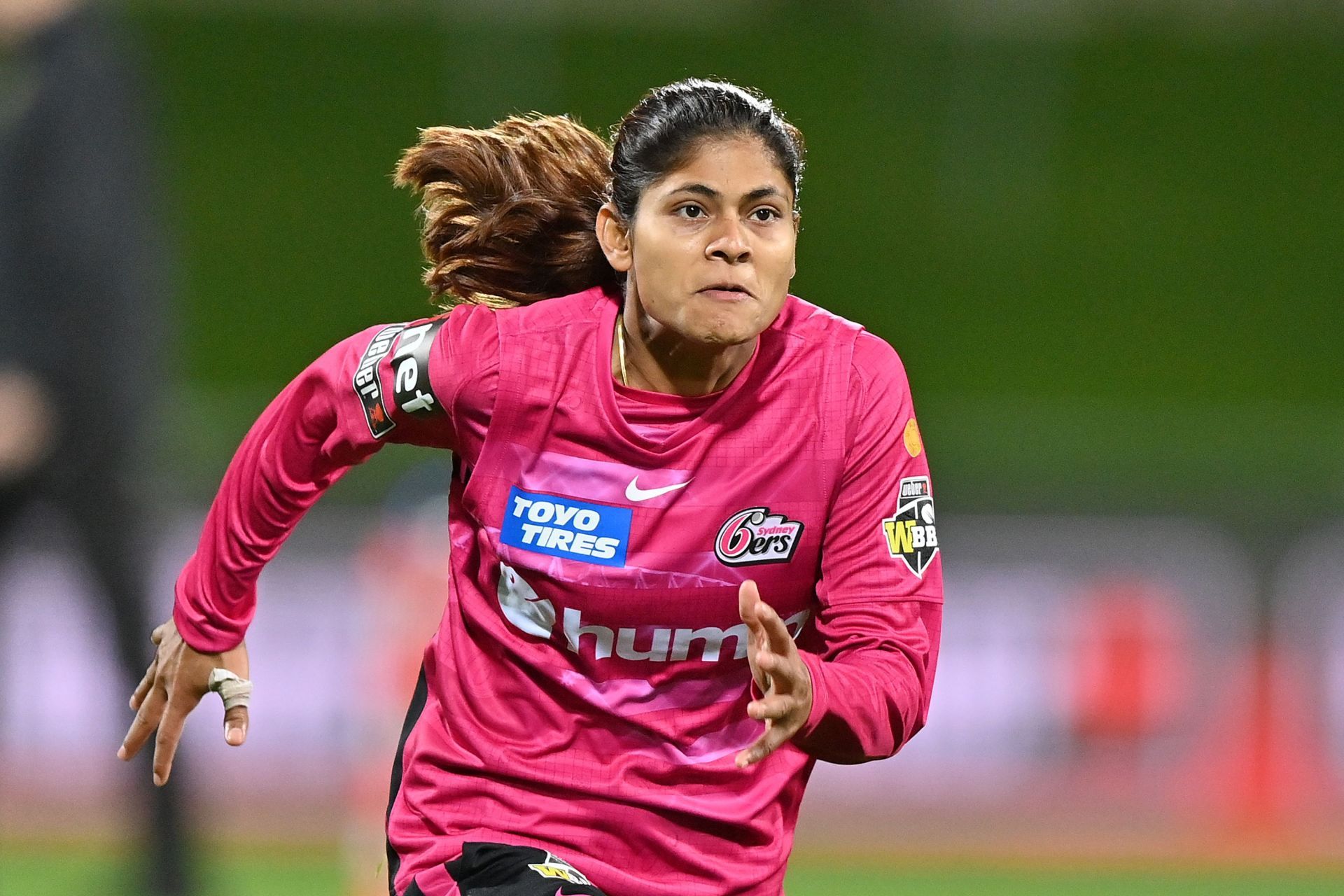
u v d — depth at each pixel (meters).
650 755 9.50
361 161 60.94
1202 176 63.94
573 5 69.94
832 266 57.44
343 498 27.66
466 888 9.38
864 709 8.80
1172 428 30.62
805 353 9.45
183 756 19.16
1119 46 71.00
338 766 27.20
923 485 9.68
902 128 64.31
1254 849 27.73
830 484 9.40
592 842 9.50
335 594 27.45
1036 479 28.31
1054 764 28.05
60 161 17.86
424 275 11.22
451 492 10.02
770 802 9.76
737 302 8.73
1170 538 28.27
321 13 69.00
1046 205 61.38
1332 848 27.73
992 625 28.19
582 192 10.81
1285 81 70.06
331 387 9.96
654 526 9.27
